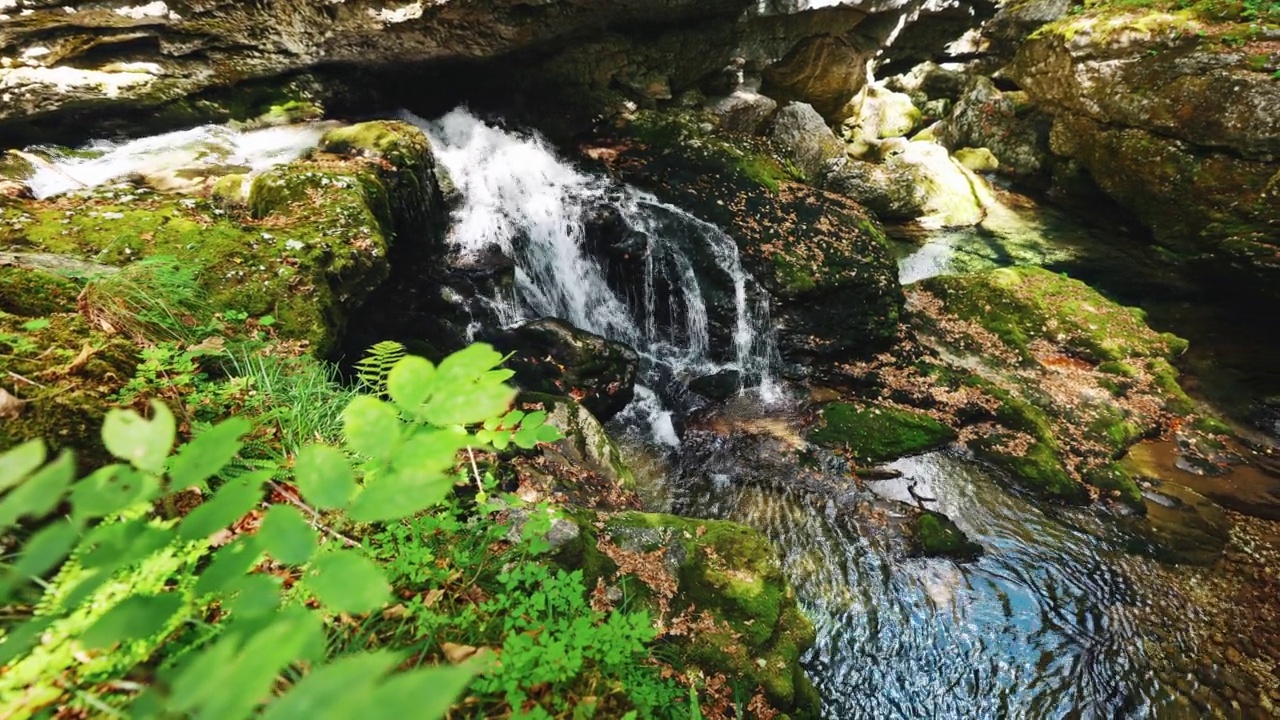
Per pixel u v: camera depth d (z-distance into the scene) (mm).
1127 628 3920
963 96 11227
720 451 5223
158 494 871
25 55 4473
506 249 5754
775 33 8414
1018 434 5391
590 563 2844
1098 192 9188
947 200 9445
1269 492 5051
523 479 3418
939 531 4453
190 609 1351
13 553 1641
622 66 7344
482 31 5906
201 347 2701
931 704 3506
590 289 6406
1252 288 7430
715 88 8664
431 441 932
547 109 7488
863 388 5980
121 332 2639
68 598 899
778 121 9609
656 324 6559
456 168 6250
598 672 2004
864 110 11203
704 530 3324
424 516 2340
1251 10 7672
